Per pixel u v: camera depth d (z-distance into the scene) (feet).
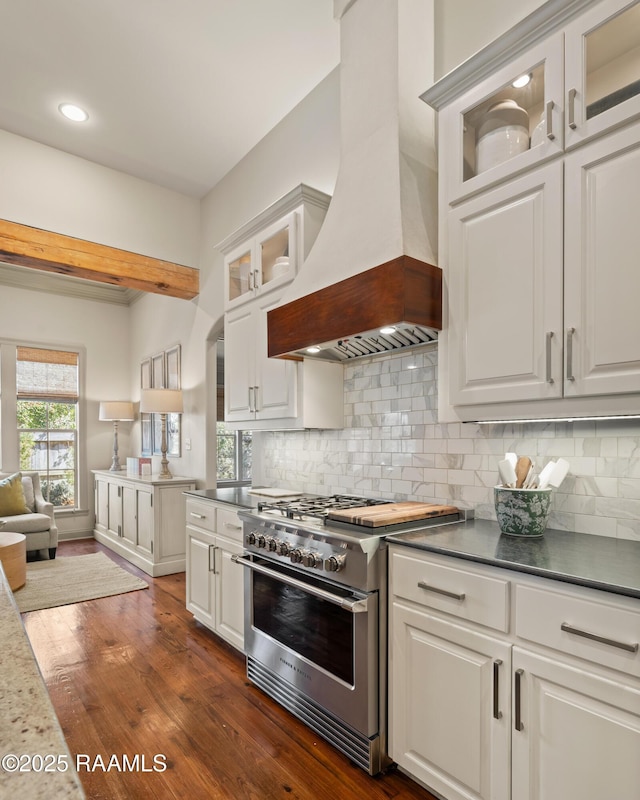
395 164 6.30
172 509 14.26
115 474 16.93
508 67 5.34
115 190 13.38
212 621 9.37
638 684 3.64
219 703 7.32
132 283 14.08
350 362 8.91
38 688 1.89
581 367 4.66
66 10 8.31
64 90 10.27
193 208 14.96
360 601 5.65
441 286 6.02
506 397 5.27
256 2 8.15
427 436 7.52
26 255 11.93
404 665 5.49
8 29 8.70
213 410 14.82
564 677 4.06
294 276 8.48
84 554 16.51
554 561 4.49
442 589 5.05
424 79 6.89
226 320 10.58
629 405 4.41
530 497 5.48
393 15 6.68
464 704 4.83
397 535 5.77
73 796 1.30
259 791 5.53
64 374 19.31
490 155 5.59
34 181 12.07
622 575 4.00
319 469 9.65
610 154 4.51
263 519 7.32
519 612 4.39
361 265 6.43
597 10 4.62
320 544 6.39
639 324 4.29
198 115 11.09
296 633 6.88
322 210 8.65
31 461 18.49
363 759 5.79
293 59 9.46
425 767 5.22
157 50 9.22
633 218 4.35
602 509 5.53
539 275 5.01
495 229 5.43
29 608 11.29
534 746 4.25
